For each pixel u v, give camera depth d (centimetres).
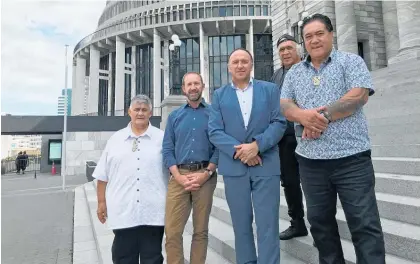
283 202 470
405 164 439
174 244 309
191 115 337
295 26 2083
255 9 4094
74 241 554
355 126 233
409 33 1249
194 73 344
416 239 264
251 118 294
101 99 5069
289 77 275
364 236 221
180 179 310
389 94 848
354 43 1703
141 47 4653
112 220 304
